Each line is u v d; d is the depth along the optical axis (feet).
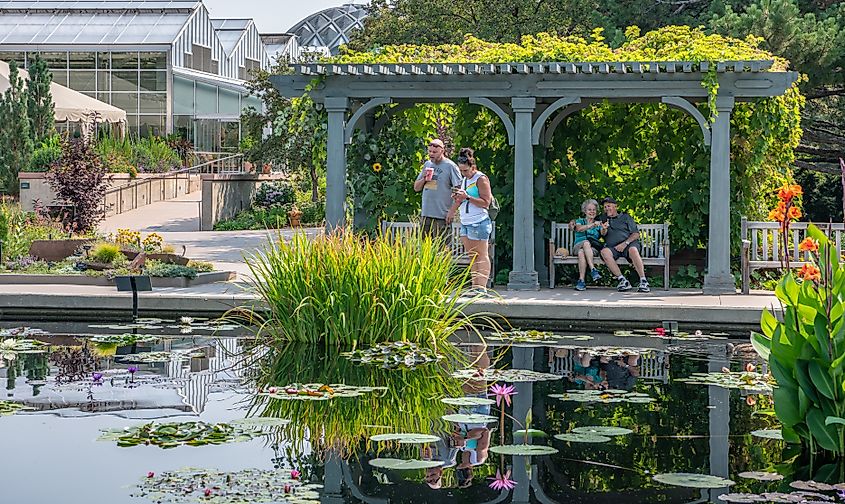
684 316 35.60
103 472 17.30
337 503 15.92
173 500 15.69
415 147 47.37
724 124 41.09
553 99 44.91
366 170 46.73
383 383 25.30
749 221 43.19
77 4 136.98
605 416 21.85
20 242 48.85
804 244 20.45
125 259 45.73
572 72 41.32
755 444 19.62
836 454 18.71
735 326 35.35
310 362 28.07
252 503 15.56
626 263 42.37
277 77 43.88
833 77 67.51
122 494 16.01
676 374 26.71
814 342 19.22
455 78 42.52
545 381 25.70
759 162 43.86
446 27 82.94
